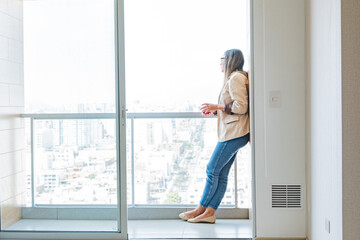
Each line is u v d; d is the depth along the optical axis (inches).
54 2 143.0
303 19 133.6
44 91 144.5
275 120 135.8
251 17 135.4
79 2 142.2
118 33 140.9
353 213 98.1
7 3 144.6
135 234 149.2
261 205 137.2
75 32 142.6
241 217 169.6
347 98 98.0
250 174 148.4
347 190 98.3
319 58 118.1
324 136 113.9
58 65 143.6
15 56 144.9
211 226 158.2
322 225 117.0
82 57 142.7
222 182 160.6
